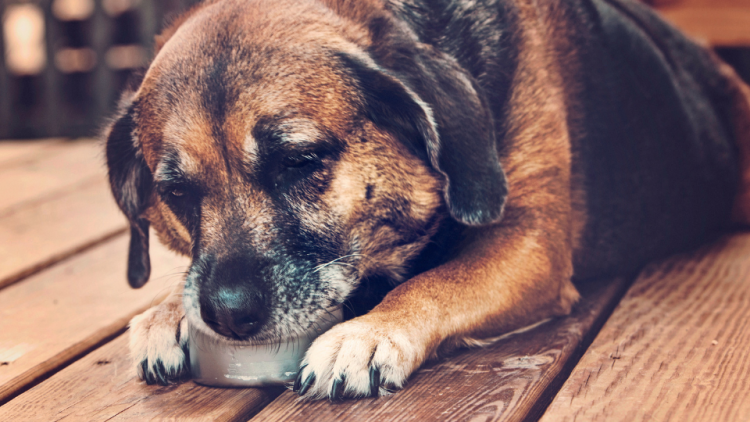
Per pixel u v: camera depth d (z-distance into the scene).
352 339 0.84
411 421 0.80
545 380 0.85
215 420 0.81
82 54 2.57
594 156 1.01
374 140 0.88
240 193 0.86
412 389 0.84
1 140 2.29
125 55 2.55
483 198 0.88
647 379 0.83
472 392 0.83
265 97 0.85
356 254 0.89
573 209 0.99
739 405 0.79
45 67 2.25
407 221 0.90
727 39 1.71
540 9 1.00
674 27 1.20
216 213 0.87
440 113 0.87
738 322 0.92
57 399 0.86
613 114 1.03
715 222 1.16
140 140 0.91
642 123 1.05
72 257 1.18
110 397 0.86
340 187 0.87
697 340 0.89
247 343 0.85
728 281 1.02
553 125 0.95
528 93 0.95
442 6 0.94
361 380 0.83
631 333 0.91
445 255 0.94
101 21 2.24
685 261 1.09
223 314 0.83
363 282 0.92
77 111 2.45
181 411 0.83
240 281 0.84
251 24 0.87
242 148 0.85
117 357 0.92
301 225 0.86
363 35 0.89
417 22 0.93
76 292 1.07
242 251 0.85
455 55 0.93
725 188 1.16
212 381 0.85
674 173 1.08
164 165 0.88
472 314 0.89
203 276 0.85
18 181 1.67
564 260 0.95
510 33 0.95
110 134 0.94
